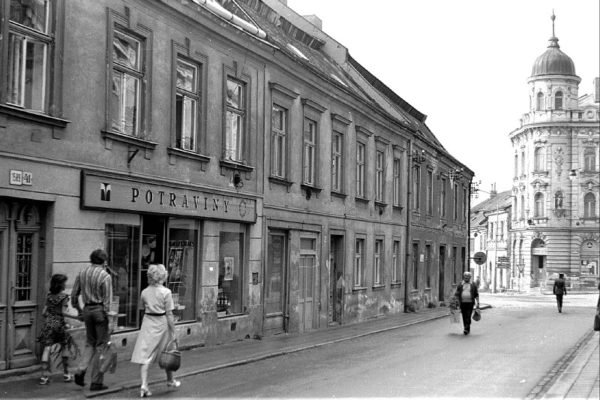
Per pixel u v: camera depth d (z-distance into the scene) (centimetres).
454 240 4628
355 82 3416
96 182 1364
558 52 8525
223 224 1864
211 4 1752
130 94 1502
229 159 1881
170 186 1603
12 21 1189
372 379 1291
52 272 1267
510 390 1191
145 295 1138
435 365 1498
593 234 8325
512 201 9150
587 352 1797
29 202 1242
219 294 1856
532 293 8200
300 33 3183
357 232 2820
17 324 1221
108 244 1430
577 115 8338
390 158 3250
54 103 1266
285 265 2220
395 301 3344
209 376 1327
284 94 2169
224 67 1838
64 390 1106
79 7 1331
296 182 2267
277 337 2084
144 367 1107
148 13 1533
